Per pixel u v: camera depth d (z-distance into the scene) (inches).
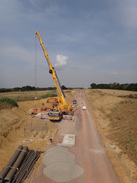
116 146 599.8
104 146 612.1
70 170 443.2
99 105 1665.8
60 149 578.2
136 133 645.9
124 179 407.8
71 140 660.1
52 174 425.4
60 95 1151.0
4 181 388.8
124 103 1343.5
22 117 994.7
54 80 1131.3
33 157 503.2
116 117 984.9
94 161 495.8
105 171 442.0
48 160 498.3
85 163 482.9
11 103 1099.3
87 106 1681.8
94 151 568.1
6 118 824.3
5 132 668.7
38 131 786.2
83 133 764.6
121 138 647.1
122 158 512.4
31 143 634.8
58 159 502.3
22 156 493.7
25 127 834.8
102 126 888.9
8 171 414.9
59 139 684.1
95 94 3164.4
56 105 1187.3
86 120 1023.6
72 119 1046.4
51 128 840.3
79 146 611.5
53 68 1126.4
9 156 516.7
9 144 610.5
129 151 538.3
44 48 1114.1
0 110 896.9
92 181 398.3
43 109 1409.9
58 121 993.5
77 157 522.0
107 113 1181.7
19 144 623.8
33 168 454.0
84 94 3683.6
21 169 438.0
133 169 443.5
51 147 601.3
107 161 497.4
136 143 572.1
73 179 405.1
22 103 1505.9
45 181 398.0
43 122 924.6
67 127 864.3
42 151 564.4
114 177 416.2
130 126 746.2
